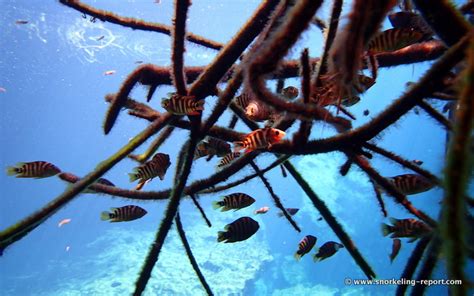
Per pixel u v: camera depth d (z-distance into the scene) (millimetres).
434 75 1439
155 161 3066
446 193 806
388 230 3355
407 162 1874
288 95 3217
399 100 1591
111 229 35812
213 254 24656
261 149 1955
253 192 33688
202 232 28438
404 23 2279
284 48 1116
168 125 2219
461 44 1309
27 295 26953
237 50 1907
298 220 28266
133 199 2529
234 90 1946
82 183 1926
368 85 2438
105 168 1962
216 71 1977
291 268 26297
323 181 29406
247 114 2344
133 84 2424
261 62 1155
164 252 25219
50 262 33438
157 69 2484
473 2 1814
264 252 26266
